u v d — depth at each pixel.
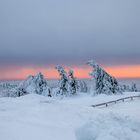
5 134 10.27
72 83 50.03
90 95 46.75
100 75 46.94
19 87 42.47
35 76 48.91
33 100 21.36
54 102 20.89
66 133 10.80
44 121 13.68
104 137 5.55
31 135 10.24
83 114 15.84
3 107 18.33
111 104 30.92
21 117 14.77
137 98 37.78
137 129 5.97
